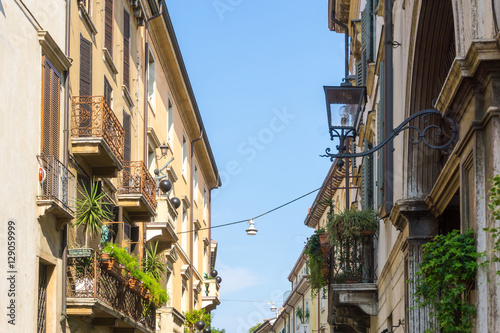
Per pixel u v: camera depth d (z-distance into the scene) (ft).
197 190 128.06
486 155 24.43
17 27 41.70
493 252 23.50
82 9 55.67
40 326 46.37
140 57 79.56
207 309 140.05
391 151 46.62
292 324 204.95
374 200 65.72
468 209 26.94
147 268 69.10
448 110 27.99
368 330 74.08
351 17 94.58
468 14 26.21
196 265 125.08
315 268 75.92
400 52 44.32
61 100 49.60
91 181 53.16
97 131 53.16
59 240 48.96
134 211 69.67
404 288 42.16
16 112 41.39
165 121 96.43
